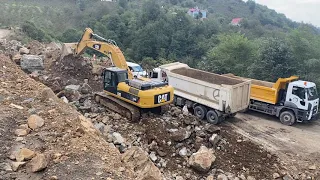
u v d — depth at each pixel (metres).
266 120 16.64
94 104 15.26
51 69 20.05
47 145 7.62
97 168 6.99
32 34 33.22
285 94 16.12
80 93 16.50
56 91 15.85
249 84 15.50
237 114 17.39
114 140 11.48
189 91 16.14
